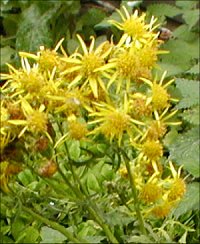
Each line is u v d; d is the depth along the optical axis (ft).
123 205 1.00
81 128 0.88
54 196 0.94
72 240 0.96
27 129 0.87
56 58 0.91
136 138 0.91
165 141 1.63
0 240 1.26
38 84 0.88
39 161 0.90
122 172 0.96
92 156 0.95
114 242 0.98
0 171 0.89
